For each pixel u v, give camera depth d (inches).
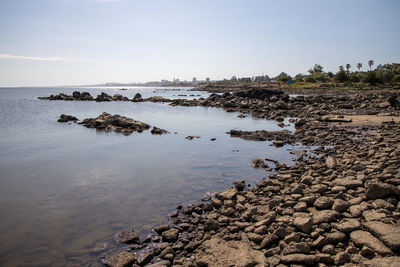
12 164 526.3
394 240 202.2
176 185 402.9
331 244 224.8
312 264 202.1
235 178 430.6
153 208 327.3
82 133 891.4
